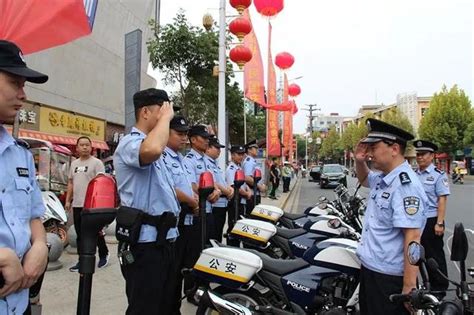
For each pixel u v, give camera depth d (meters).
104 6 20.09
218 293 3.98
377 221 3.15
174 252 3.46
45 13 4.48
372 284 3.13
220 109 10.04
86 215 2.04
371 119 3.29
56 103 16.67
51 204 7.34
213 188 4.15
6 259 1.73
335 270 3.99
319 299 3.91
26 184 1.97
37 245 1.98
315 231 5.49
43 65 15.78
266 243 5.45
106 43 20.84
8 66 1.89
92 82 19.47
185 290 5.25
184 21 11.48
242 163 9.38
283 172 22.73
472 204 16.56
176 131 4.61
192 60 11.55
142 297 3.14
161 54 11.41
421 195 3.01
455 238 2.41
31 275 1.89
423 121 51.19
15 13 4.37
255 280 3.96
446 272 5.84
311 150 94.69
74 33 4.68
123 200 3.17
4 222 1.85
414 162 6.07
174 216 3.28
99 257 6.70
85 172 6.43
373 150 3.20
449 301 2.31
